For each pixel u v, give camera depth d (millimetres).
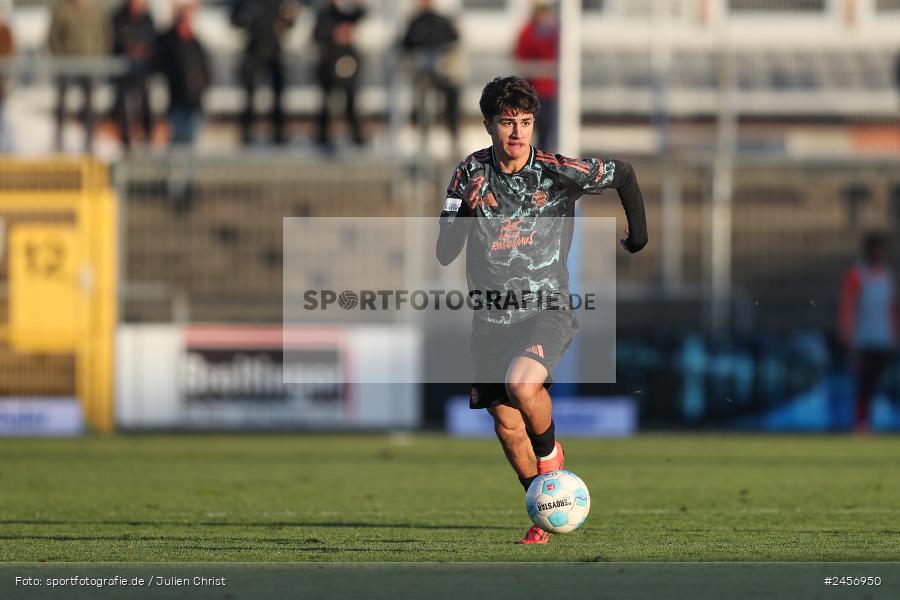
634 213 23609
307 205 60000
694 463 45719
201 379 57250
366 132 71375
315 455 49031
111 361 57281
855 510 31922
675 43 75438
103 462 46094
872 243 57469
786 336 59094
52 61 63344
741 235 60812
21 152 66688
